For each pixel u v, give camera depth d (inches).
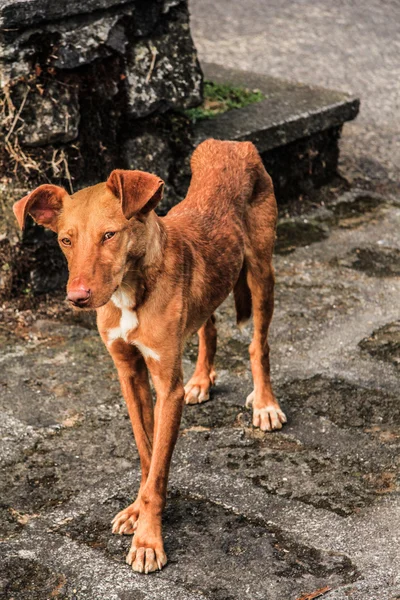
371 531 86.5
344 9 240.4
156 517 85.0
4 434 97.0
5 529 87.4
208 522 87.7
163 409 85.7
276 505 89.4
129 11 116.3
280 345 109.7
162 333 84.8
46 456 94.7
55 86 112.6
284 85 150.6
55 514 88.8
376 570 83.1
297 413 99.9
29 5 108.4
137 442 88.0
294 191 140.8
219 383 104.3
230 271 92.5
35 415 99.3
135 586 82.4
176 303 85.4
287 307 116.3
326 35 219.6
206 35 217.0
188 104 122.8
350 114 144.0
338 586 81.9
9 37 108.9
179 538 86.3
